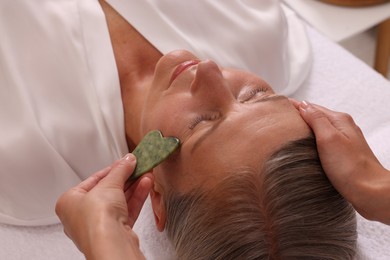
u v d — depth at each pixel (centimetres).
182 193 88
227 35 122
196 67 94
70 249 116
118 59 120
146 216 114
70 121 115
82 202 76
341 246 86
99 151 117
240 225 82
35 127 111
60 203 79
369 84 139
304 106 90
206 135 86
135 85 118
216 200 83
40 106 115
